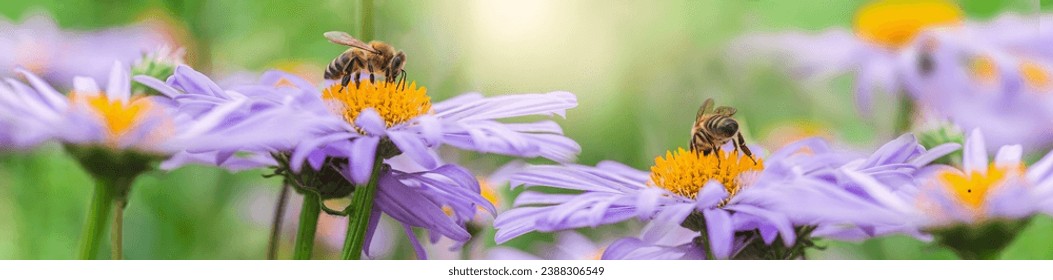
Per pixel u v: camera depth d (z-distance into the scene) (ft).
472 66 1.24
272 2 1.34
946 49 1.42
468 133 1.07
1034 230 1.13
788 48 1.35
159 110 1.01
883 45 1.42
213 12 1.32
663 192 1.10
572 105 1.11
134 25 1.30
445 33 1.24
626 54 1.27
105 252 1.11
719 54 1.31
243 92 1.06
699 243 1.08
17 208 1.21
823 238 1.05
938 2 1.46
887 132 1.32
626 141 1.26
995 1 1.45
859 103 1.35
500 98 1.11
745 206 1.05
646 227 1.09
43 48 1.25
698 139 1.12
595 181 1.11
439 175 1.10
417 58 1.24
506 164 1.21
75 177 1.22
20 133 0.98
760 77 1.33
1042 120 1.22
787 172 1.05
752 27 1.34
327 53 1.35
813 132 1.30
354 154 1.02
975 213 1.01
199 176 1.27
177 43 1.30
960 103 1.33
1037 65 1.37
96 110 1.00
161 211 1.26
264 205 1.26
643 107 1.26
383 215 1.16
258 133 1.01
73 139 0.99
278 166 1.05
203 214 1.27
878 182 1.03
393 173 1.08
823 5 1.42
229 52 1.32
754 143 1.24
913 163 1.07
